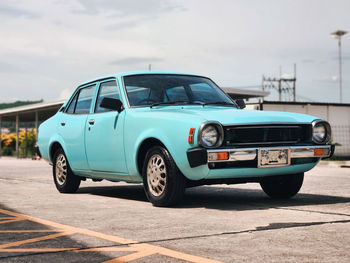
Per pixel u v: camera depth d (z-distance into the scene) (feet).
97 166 20.92
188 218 14.88
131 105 19.19
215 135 16.02
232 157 15.98
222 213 15.80
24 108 109.50
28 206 18.29
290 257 9.87
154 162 17.74
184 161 16.39
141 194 22.76
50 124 24.99
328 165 50.44
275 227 13.07
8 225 14.14
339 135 88.17
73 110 23.40
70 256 10.25
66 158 23.34
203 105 19.40
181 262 9.61
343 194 20.99
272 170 16.87
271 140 16.94
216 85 21.80
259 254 10.14
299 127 17.52
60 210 17.15
